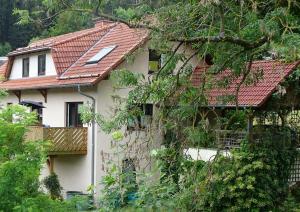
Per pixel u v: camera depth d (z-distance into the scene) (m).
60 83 22.14
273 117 17.58
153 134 8.93
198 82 9.21
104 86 21.03
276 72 17.66
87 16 7.51
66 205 8.00
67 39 24.88
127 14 8.04
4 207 7.31
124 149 9.09
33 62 25.95
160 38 8.37
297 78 17.31
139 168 9.12
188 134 8.42
